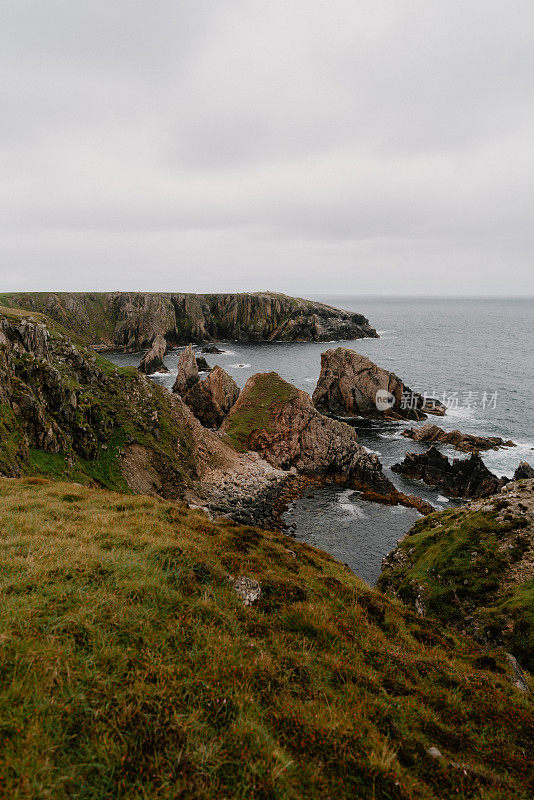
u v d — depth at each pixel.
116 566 10.95
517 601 23.92
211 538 17.12
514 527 29.91
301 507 61.50
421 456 73.50
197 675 7.60
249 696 7.40
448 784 7.00
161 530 15.91
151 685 7.01
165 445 63.12
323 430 78.56
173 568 11.87
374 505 62.22
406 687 9.89
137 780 5.38
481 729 9.23
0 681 6.40
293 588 13.24
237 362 183.12
